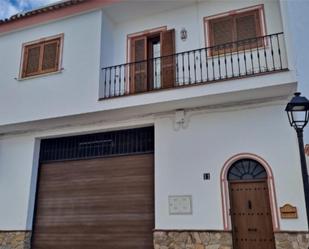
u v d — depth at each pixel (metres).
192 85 6.84
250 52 7.22
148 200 7.53
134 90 8.11
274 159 6.52
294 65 6.18
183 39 7.94
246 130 6.88
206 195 6.83
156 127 7.66
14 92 8.59
